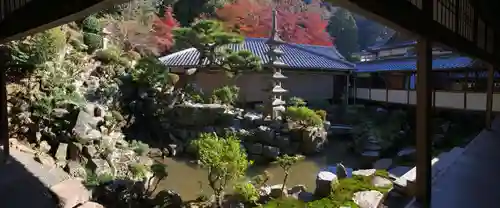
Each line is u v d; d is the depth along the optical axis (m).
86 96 9.34
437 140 9.59
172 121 11.20
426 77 3.44
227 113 11.52
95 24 11.66
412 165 8.15
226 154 6.09
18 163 5.62
